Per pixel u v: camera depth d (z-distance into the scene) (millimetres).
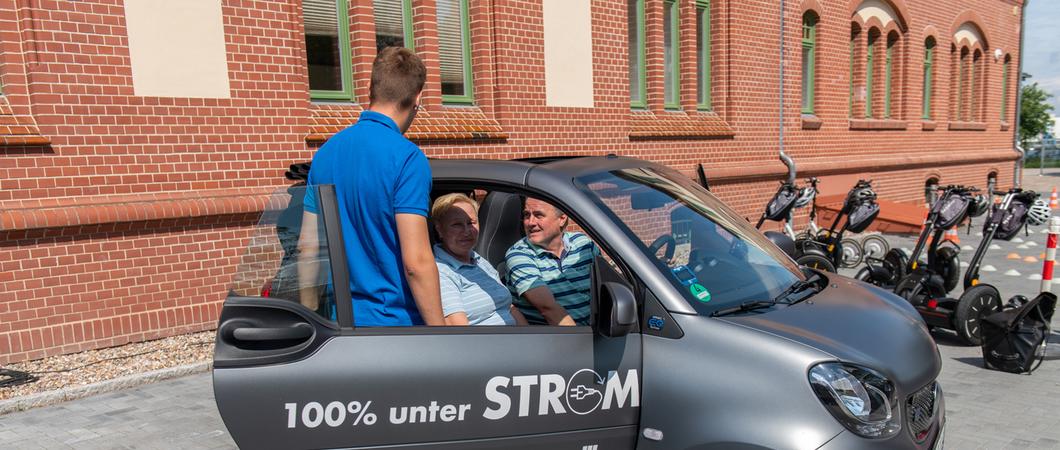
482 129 8414
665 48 11406
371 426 2506
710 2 11836
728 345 2576
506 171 3010
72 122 5844
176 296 6445
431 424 2541
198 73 6473
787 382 2500
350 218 2693
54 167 5785
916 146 17203
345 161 2703
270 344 2473
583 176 3047
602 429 2643
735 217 3627
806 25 13797
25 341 5715
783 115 13047
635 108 10867
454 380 2539
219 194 6582
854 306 3094
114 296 6125
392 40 8039
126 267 6164
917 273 6379
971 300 5914
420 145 7918
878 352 2715
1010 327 5289
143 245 6234
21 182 5645
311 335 2496
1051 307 5289
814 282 3402
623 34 10039
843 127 14664
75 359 5832
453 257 3051
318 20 7504
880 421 2539
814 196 10500
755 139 12477
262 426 2438
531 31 8891
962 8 18594
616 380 2631
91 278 5996
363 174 2627
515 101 8789
